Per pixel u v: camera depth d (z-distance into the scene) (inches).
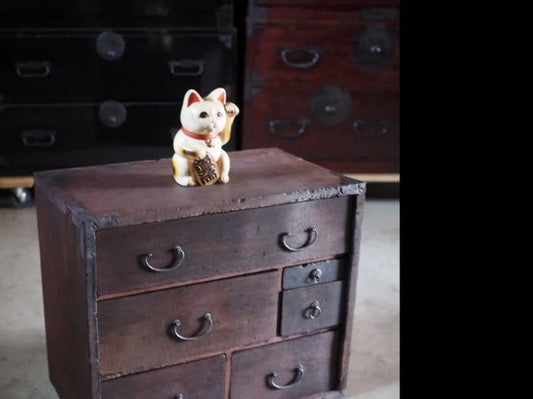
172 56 115.5
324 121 123.7
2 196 124.3
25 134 116.3
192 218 61.5
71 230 59.8
